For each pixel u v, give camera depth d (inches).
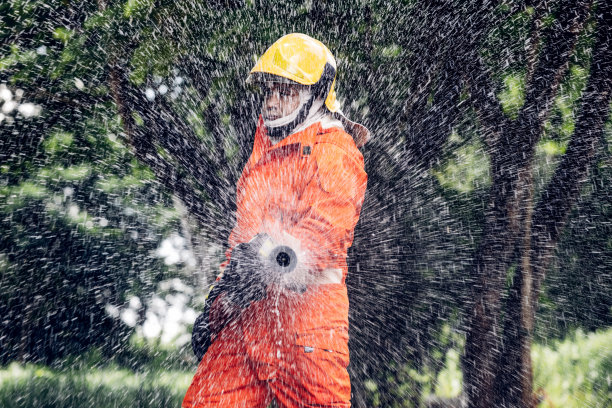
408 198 323.6
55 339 478.6
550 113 310.3
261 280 115.6
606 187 415.2
